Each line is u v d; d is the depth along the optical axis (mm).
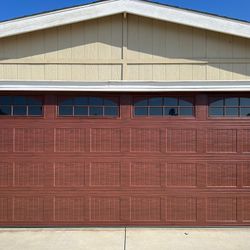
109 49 5445
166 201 5465
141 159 5492
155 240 4820
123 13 5312
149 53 5434
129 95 5520
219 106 5504
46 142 5500
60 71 5426
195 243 4707
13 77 5422
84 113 5531
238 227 5430
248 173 5469
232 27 5195
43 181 5480
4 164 5488
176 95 5504
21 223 5449
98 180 5484
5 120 5504
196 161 5477
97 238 4910
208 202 5453
